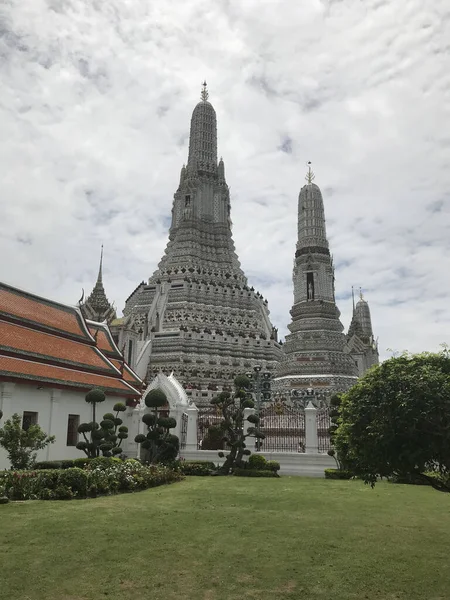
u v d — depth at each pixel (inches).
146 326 2893.7
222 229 3523.6
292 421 1389.0
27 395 1080.8
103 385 1362.0
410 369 438.3
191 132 3782.0
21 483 759.1
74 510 653.9
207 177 3619.6
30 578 394.6
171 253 3368.6
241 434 1213.7
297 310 2298.2
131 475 899.4
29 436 903.1
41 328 1325.0
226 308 3147.1
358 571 424.5
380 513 673.0
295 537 531.2
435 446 404.8
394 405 416.5
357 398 453.4
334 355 2107.5
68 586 381.1
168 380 1513.3
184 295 3070.9
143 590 377.1
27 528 546.0
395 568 433.4
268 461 1231.5
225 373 2785.4
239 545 496.1
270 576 410.9
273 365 2908.5
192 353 2805.1
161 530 550.3
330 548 491.5
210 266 3366.1
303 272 2386.8
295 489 900.0
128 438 1467.8
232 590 380.5
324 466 1207.6
